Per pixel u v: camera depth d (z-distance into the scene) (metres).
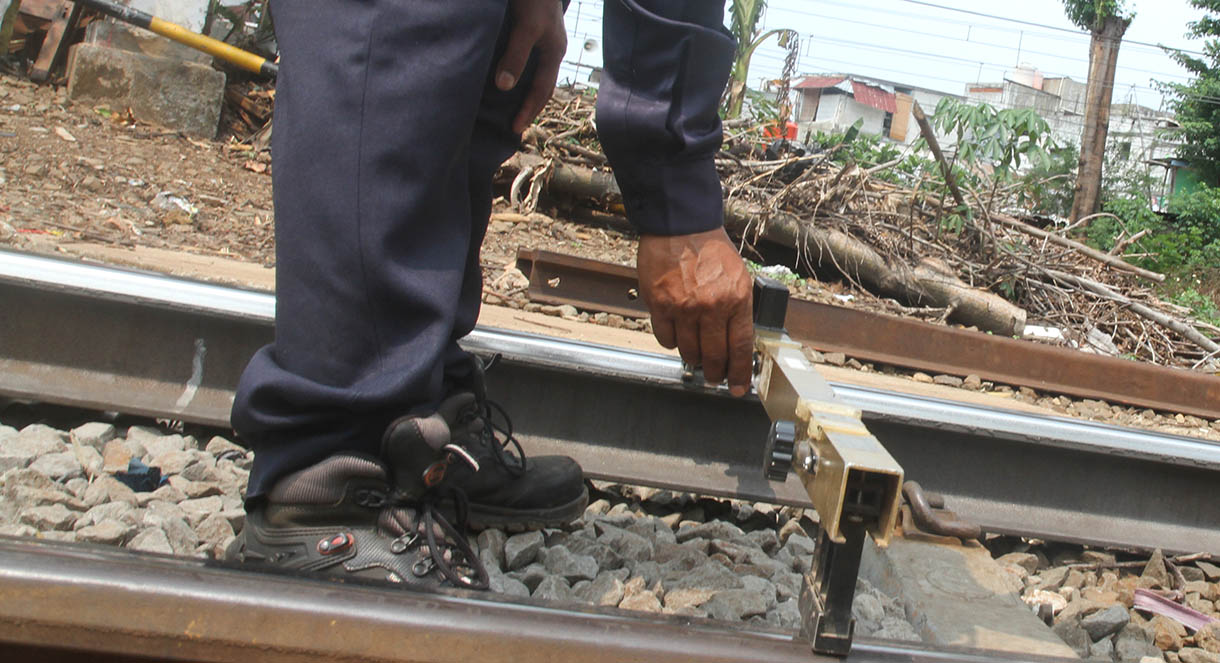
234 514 1.67
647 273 1.59
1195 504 2.32
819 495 0.98
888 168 9.11
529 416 2.12
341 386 1.15
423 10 1.11
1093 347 7.27
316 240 1.12
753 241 7.90
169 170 6.67
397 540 1.20
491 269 5.36
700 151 1.54
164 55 7.98
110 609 0.87
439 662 0.92
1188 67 27.56
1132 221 18.72
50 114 7.21
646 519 2.02
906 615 1.67
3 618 0.86
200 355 2.07
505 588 1.54
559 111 8.36
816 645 0.99
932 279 7.28
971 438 2.22
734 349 1.59
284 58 1.17
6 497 1.58
